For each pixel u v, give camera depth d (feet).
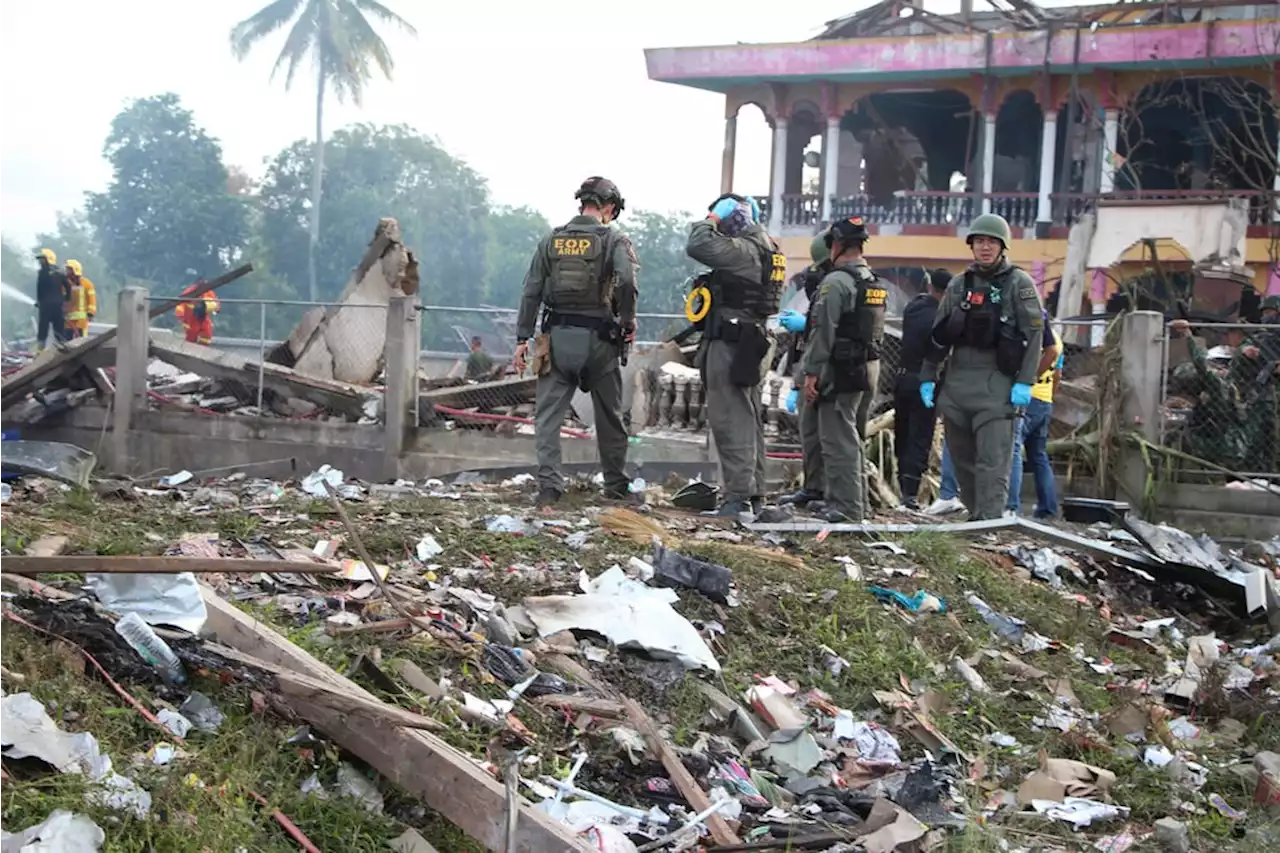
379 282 52.80
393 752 13.51
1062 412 42.60
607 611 18.99
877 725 18.38
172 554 19.16
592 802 14.44
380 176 162.20
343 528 22.30
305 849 12.32
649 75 99.50
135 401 47.88
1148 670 23.07
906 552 25.61
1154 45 85.76
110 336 49.57
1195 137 93.35
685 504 28.37
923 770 16.69
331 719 13.92
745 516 27.04
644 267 154.51
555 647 17.98
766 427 42.55
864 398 29.04
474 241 163.02
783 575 22.61
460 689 16.14
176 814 11.92
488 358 61.57
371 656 15.83
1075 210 91.04
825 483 28.73
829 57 94.63
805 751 16.80
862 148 106.01
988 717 19.43
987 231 28.45
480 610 18.72
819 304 27.25
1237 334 37.63
